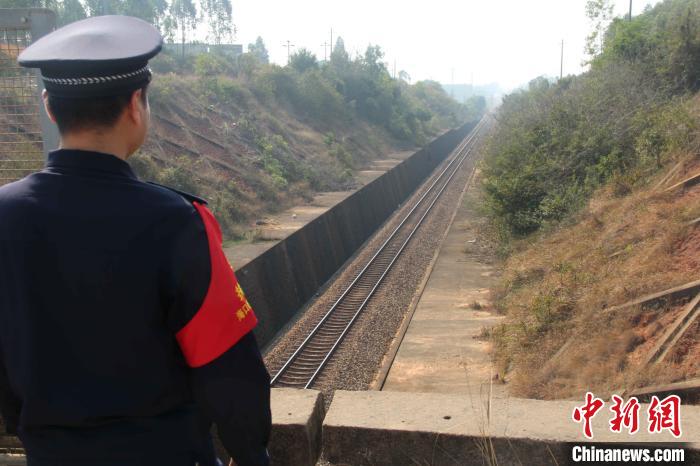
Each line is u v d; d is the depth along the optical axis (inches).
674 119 623.5
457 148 2876.5
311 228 894.4
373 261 928.3
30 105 137.0
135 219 53.3
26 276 53.0
